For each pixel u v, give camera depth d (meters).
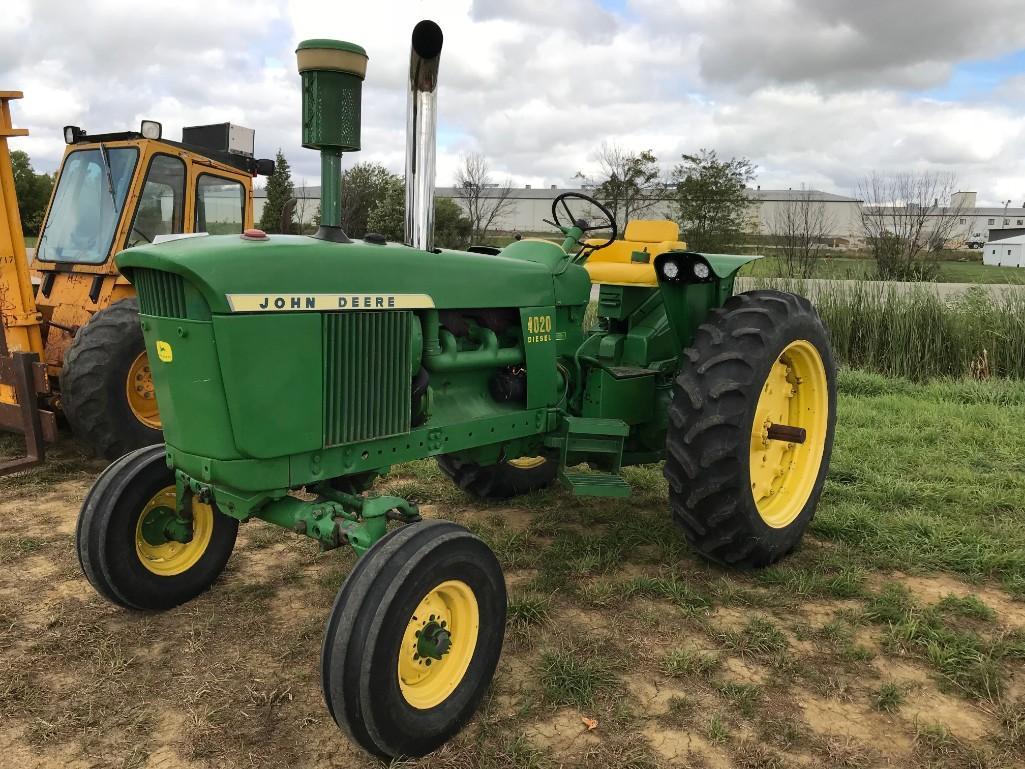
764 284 9.23
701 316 3.90
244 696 2.51
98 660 2.70
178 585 3.07
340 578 3.34
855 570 3.43
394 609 2.12
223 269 2.18
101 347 4.72
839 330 8.44
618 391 3.60
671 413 3.29
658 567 3.54
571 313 3.56
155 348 2.38
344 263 2.46
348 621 2.09
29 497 4.43
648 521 4.07
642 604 3.18
